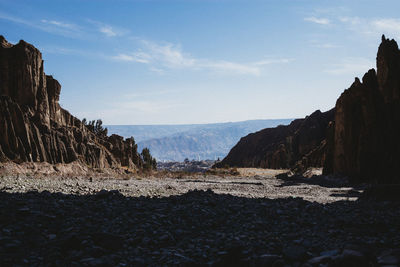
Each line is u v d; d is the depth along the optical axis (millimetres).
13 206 11922
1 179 24672
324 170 49281
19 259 7637
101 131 76875
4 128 41750
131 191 20922
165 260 8227
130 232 10375
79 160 47844
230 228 11867
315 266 7605
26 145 43781
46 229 10109
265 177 56938
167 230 11047
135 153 79188
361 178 40438
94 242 8992
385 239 10234
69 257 7992
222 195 20594
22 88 49031
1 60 48094
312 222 12812
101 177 40375
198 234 10883
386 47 43656
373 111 42000
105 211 13016
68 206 13070
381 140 40875
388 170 37156
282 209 15500
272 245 9633
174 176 51094
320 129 132875
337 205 18453
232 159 183375
